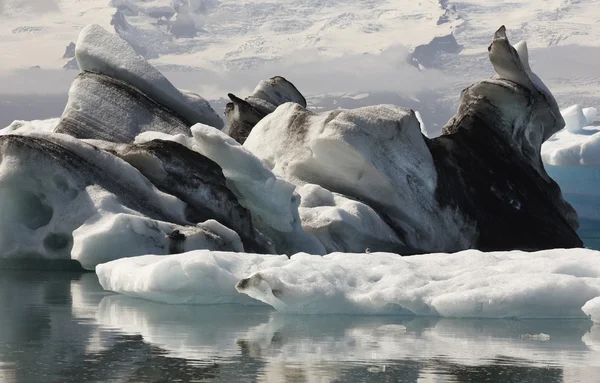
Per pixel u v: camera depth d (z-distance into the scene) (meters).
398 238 28.36
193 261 16.59
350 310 15.88
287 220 25.48
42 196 22.70
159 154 24.53
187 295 16.72
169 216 23.64
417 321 15.39
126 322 14.99
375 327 14.76
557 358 12.66
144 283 16.75
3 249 22.50
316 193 28.02
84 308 16.44
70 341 13.33
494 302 15.53
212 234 22.61
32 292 18.58
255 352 12.71
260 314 15.89
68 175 22.47
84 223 21.83
